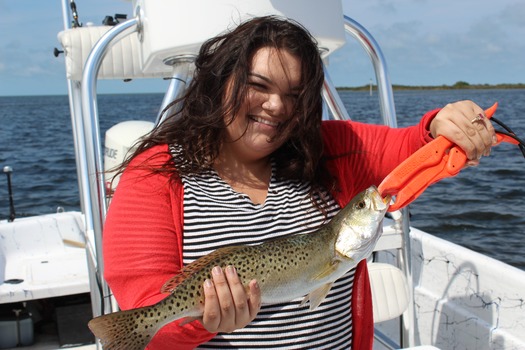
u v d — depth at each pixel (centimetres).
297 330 202
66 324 420
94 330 170
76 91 436
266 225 202
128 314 174
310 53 198
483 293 369
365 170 231
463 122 193
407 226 341
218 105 202
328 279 190
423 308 409
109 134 410
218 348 199
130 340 174
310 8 277
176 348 188
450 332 387
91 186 289
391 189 196
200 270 179
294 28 200
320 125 210
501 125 204
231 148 211
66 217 513
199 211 196
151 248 188
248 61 193
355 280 221
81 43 411
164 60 288
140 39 301
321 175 219
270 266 183
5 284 424
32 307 440
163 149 207
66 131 3209
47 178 1712
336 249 188
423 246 417
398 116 3150
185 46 268
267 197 210
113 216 195
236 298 168
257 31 196
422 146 212
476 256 376
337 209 219
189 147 204
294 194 213
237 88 194
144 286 185
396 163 226
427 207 1151
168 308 176
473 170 1480
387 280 338
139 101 9169
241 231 198
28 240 497
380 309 334
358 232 186
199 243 194
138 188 195
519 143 203
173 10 266
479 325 365
